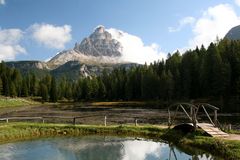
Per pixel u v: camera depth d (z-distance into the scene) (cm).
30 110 9944
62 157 2811
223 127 3744
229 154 2625
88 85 19212
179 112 7756
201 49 14425
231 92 11225
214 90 11194
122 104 13375
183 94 12712
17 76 19962
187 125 3619
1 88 16750
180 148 3195
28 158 2755
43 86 18225
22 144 3441
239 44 12244
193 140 3244
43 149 3158
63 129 4228
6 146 3319
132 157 2820
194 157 2770
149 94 14650
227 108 8119
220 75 11019
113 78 19500
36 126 4206
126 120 5675
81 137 3916
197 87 12350
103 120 5741
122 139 3747
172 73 14300
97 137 3912
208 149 2956
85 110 9556
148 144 3425
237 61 11388
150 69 15262
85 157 2808
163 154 2941
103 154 2931
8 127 4012
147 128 4134
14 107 12288
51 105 14225
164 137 3750
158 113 7500
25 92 18962
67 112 8638
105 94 18800
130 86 16400
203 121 5253
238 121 5175
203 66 11725
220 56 11400
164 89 13288
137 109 9450
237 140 2959
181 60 14638
